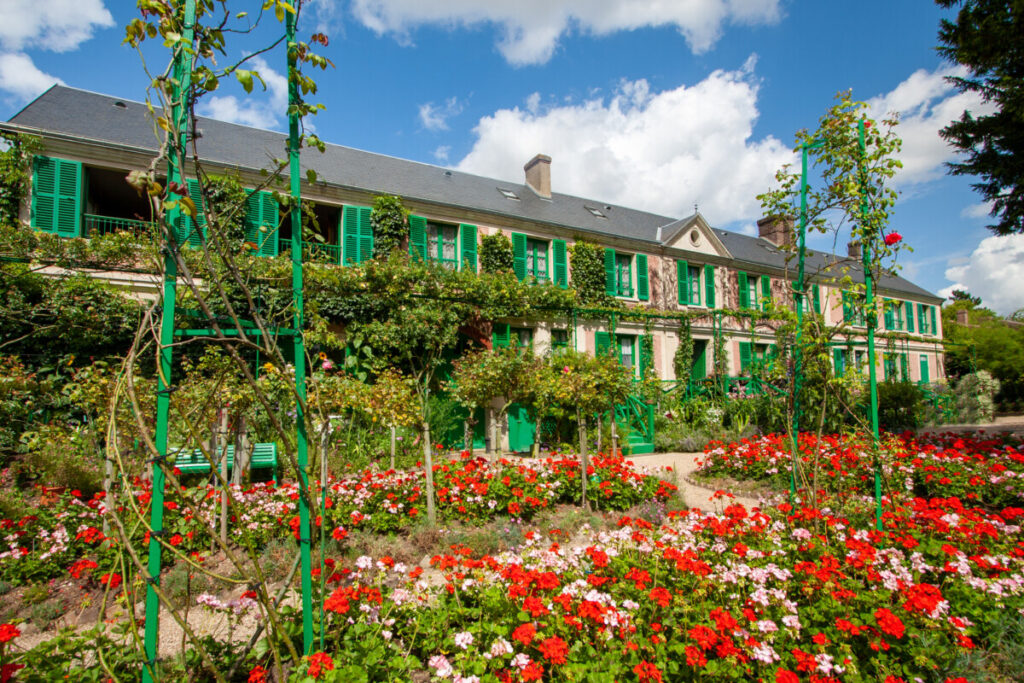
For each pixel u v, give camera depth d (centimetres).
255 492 530
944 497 598
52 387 744
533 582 277
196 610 343
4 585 377
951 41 868
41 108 983
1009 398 2575
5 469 660
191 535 408
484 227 1305
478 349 1134
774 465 730
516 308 1198
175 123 202
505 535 489
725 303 1773
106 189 1237
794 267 1981
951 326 2994
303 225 252
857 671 232
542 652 239
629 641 239
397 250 1100
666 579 319
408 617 276
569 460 636
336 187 1110
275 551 431
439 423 964
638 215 1889
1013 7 757
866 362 494
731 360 1722
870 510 486
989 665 268
